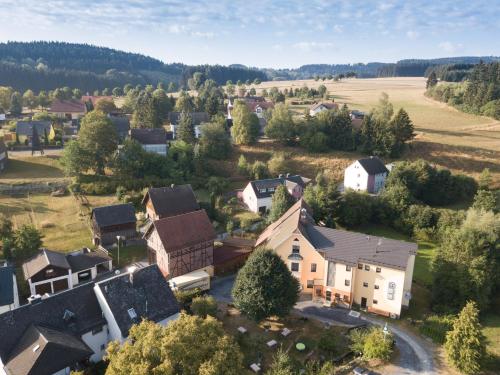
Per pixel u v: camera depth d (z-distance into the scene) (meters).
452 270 54.84
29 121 131.25
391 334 45.31
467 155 122.06
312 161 119.44
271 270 46.78
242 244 71.25
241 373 32.56
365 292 52.84
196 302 47.94
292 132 127.25
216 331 33.91
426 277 64.31
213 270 62.28
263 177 108.25
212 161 115.38
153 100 149.50
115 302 42.38
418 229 80.88
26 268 55.75
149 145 113.75
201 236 60.84
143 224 77.31
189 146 111.56
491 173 111.62
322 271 54.66
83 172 98.50
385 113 137.88
